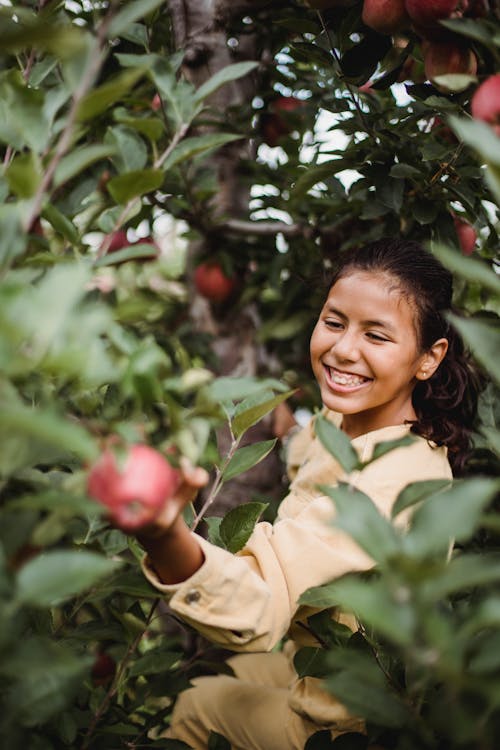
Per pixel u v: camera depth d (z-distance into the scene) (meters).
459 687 0.69
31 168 0.84
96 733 1.25
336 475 1.51
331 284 1.58
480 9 1.42
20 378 0.91
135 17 0.95
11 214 0.83
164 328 2.66
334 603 1.19
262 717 1.55
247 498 2.31
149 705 1.69
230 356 2.49
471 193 1.62
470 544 1.60
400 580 0.69
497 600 0.68
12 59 1.40
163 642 1.52
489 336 0.81
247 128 2.21
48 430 0.64
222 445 2.34
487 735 0.85
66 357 0.71
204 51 2.08
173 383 0.91
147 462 0.82
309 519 1.33
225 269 2.35
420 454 1.48
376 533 0.73
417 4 1.34
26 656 0.72
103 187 1.53
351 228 2.17
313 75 2.25
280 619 1.22
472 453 1.69
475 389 1.71
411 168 1.63
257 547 1.28
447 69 1.39
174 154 1.12
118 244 1.88
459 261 0.78
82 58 0.93
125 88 0.87
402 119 1.78
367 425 1.59
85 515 1.23
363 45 1.60
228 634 1.13
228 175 2.40
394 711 0.91
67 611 1.28
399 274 1.49
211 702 1.62
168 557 1.06
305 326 2.45
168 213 2.21
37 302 0.70
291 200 2.21
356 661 0.85
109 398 1.10
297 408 2.72
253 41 2.32
